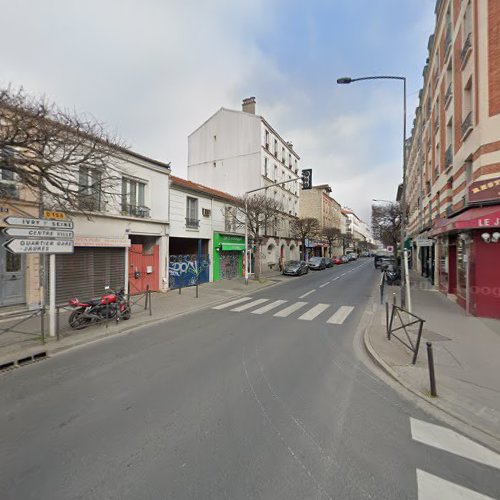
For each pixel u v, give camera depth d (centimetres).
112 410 347
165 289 1306
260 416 337
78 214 872
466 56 938
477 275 813
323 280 1898
